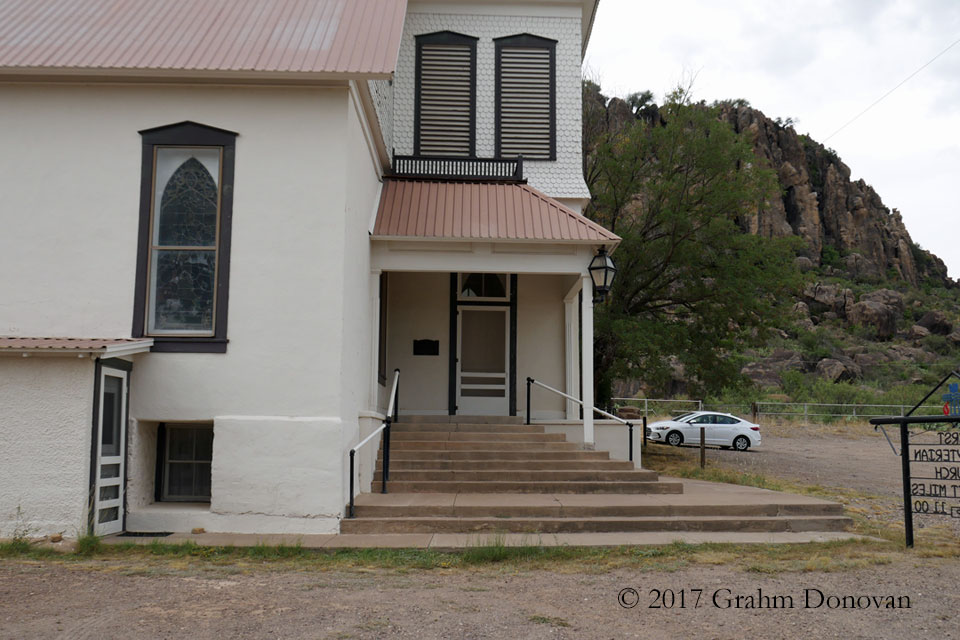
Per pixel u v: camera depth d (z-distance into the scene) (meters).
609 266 13.29
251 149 10.42
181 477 10.74
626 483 11.88
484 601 6.54
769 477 17.64
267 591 6.76
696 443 29.45
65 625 5.57
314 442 9.93
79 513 8.74
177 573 7.49
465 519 9.90
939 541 9.63
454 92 17.30
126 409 9.89
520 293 16.58
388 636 5.45
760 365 62.03
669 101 23.52
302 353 10.12
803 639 5.60
